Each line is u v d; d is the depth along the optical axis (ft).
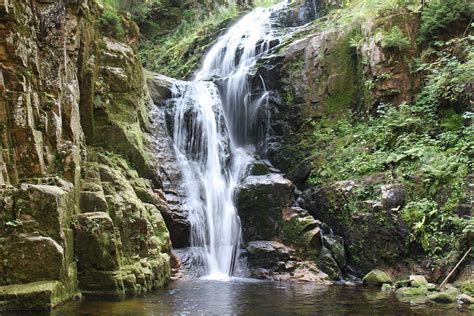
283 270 41.04
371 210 41.14
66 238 29.63
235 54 64.34
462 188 38.11
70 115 35.58
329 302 30.42
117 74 44.68
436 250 37.24
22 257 27.32
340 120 52.11
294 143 53.47
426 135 44.50
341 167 46.85
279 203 44.60
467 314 26.94
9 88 30.96
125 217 34.58
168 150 47.73
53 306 26.50
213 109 54.03
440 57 48.26
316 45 55.77
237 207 45.50
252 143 56.44
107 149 42.19
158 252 36.19
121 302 28.78
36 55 33.22
